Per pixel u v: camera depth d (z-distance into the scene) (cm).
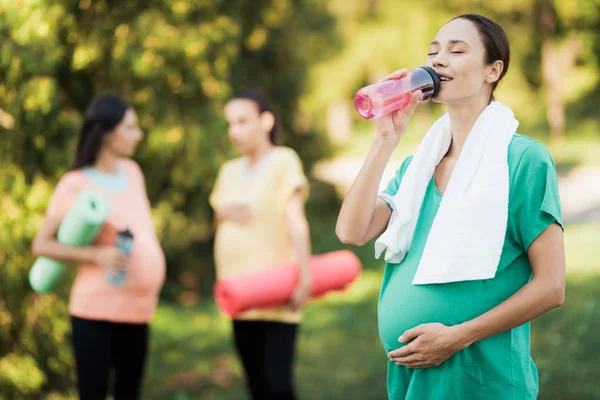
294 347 405
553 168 223
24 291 492
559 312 653
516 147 225
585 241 1098
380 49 2056
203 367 641
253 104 419
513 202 222
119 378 379
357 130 2756
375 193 239
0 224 475
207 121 662
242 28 771
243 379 608
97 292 367
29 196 481
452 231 223
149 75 571
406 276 236
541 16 2295
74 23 534
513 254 224
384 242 236
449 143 241
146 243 380
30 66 469
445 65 229
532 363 237
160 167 678
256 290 390
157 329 760
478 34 228
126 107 383
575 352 511
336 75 2020
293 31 958
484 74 229
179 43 583
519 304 218
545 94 2492
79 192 376
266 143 424
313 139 1094
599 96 2531
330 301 870
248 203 410
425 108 2595
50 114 495
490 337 226
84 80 573
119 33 570
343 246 1145
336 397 525
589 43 2431
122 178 389
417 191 240
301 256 401
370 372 584
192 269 902
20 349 495
